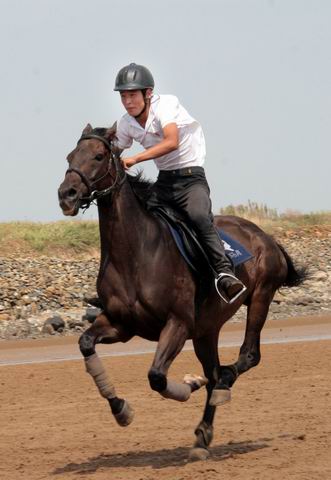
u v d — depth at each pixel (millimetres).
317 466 10500
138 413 14438
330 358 19750
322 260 40062
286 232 45656
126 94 10969
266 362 19547
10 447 12312
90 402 15523
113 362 20344
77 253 40562
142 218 10781
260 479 9969
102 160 10438
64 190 10242
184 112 11242
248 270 12492
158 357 10508
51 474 10789
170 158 11273
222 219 12906
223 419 13750
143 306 10641
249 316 12766
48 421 14008
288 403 14766
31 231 42000
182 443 12289
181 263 10898
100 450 12047
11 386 17391
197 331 11375
